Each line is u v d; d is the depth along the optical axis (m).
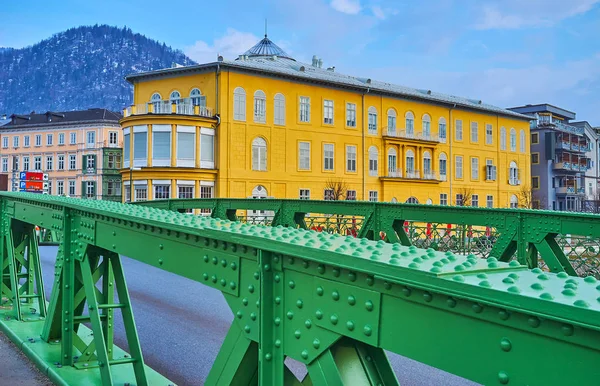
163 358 7.09
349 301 2.14
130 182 39.38
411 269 1.83
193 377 6.36
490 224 7.89
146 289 12.23
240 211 40.38
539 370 1.51
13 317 7.70
